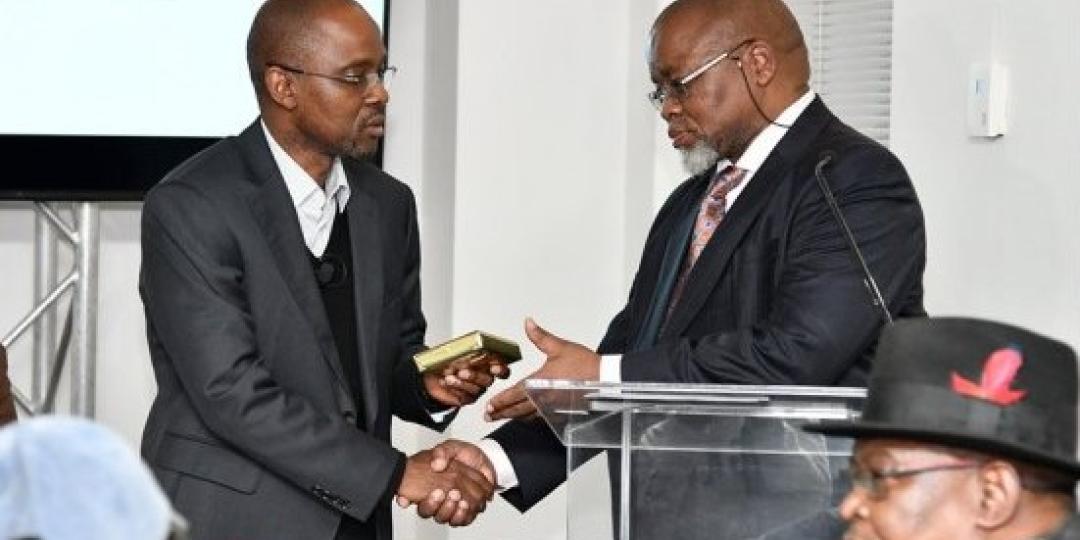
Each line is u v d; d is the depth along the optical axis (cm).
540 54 653
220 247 379
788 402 279
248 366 375
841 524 279
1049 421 219
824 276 361
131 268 654
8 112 607
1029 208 473
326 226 399
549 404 291
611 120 662
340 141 390
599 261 662
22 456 116
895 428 220
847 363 362
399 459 383
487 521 652
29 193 607
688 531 286
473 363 404
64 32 610
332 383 388
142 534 116
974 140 495
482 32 646
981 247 491
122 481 116
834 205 339
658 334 391
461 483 389
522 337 653
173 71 613
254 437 373
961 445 217
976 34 493
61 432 117
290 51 388
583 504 293
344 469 376
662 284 396
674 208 411
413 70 675
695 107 386
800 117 385
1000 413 218
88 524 115
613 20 661
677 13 390
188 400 388
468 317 646
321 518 386
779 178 377
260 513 382
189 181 384
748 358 359
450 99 650
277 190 388
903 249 368
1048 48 467
